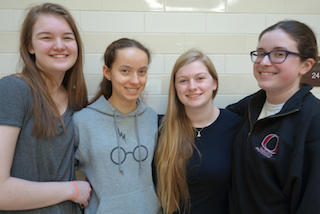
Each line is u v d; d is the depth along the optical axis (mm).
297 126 802
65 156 926
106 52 1042
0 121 735
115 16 1311
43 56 867
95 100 1171
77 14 1295
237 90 1408
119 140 1005
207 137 1088
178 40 1349
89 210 978
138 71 981
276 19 1375
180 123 1125
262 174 848
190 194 1074
